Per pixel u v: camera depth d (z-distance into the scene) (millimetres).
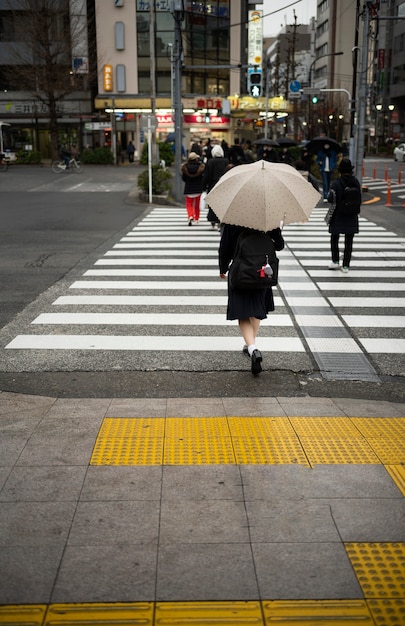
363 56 21500
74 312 7715
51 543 3086
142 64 48594
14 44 47500
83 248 12242
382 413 4801
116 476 3742
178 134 21469
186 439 4277
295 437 4320
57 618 2598
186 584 2797
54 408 4867
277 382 5543
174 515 3328
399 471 3826
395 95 71750
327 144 20875
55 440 4254
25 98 48688
